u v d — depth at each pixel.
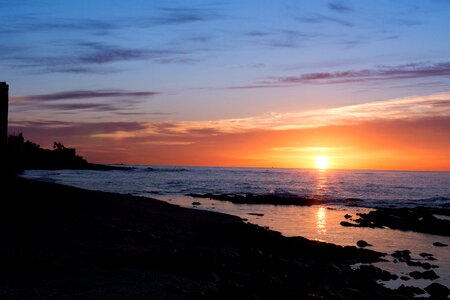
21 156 155.25
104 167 196.50
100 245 15.95
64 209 24.36
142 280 12.09
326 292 13.52
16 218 19.94
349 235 28.08
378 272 17.25
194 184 94.12
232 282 13.01
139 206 31.98
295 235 27.20
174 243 18.56
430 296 14.66
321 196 64.56
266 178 144.50
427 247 24.72
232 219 30.89
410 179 154.62
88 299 9.91
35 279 11.11
